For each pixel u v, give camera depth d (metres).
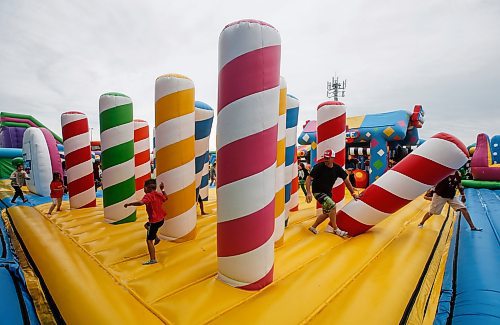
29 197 9.64
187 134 4.30
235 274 2.90
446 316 2.52
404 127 11.31
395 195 4.43
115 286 2.91
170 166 4.27
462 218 5.97
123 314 2.37
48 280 3.03
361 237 4.64
